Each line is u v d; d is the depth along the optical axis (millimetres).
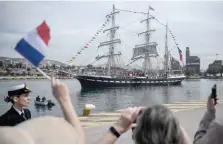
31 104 27594
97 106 36125
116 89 60406
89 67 57219
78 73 55719
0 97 31469
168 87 59562
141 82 61812
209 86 43531
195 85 49594
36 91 37312
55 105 26500
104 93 55656
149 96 46125
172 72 59188
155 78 62062
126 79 61344
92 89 57312
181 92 50812
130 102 39969
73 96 48094
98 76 58156
